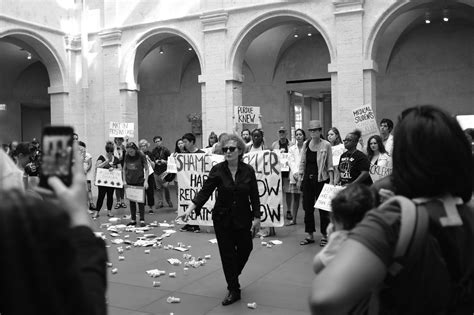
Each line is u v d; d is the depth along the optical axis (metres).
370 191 2.30
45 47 16.64
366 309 1.59
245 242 5.18
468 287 1.46
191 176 9.38
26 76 23.23
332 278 1.22
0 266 0.93
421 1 12.47
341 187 7.19
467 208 1.55
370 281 1.26
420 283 1.37
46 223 0.98
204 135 15.33
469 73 17.31
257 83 21.14
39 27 16.27
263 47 20.02
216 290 5.51
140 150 10.56
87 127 17.39
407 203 1.39
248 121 12.40
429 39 17.88
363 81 13.12
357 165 6.98
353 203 2.24
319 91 21.05
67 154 1.40
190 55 22.33
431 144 1.47
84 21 17.20
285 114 20.69
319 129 7.72
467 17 16.80
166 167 12.84
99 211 12.03
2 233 0.93
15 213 0.95
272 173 8.48
